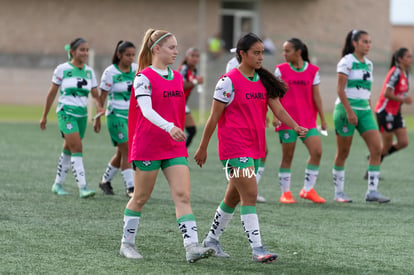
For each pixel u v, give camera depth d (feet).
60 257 58.70
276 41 353.92
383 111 112.27
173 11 342.03
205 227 72.79
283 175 90.27
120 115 89.04
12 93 294.46
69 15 333.01
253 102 58.75
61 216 76.23
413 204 90.89
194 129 124.47
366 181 111.75
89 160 126.11
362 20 360.28
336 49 349.00
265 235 69.62
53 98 89.45
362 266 58.23
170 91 57.36
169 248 62.95
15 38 328.49
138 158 57.47
